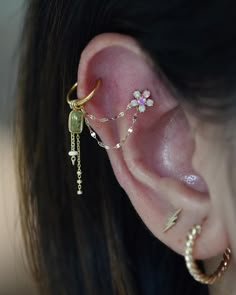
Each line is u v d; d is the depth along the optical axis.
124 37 0.20
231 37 0.17
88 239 0.25
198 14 0.18
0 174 0.35
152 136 0.20
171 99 0.20
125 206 0.25
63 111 0.23
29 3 0.24
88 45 0.20
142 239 0.25
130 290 0.25
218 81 0.18
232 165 0.19
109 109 0.21
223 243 0.20
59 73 0.23
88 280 0.26
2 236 0.43
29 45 0.24
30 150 0.25
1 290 0.39
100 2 0.21
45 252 0.26
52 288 0.27
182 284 0.26
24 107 0.25
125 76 0.20
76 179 0.24
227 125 0.18
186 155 0.20
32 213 0.26
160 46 0.19
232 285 0.21
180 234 0.20
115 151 0.21
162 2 0.18
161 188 0.20
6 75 0.39
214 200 0.19
